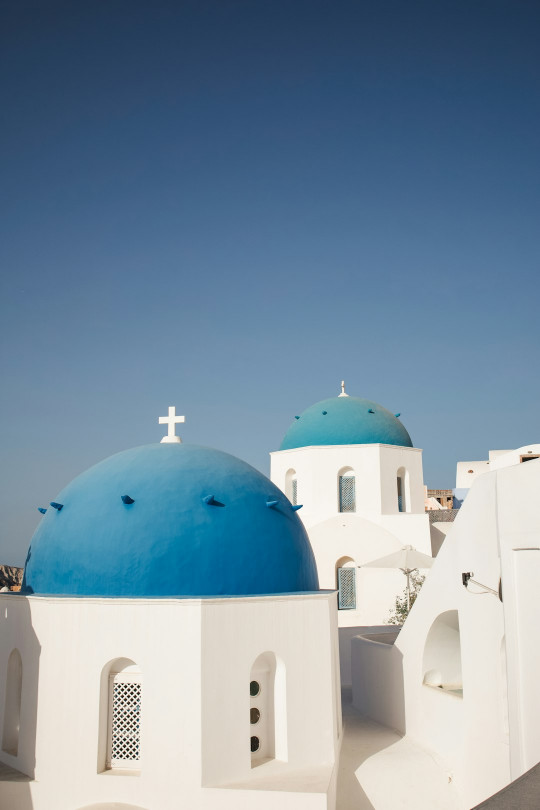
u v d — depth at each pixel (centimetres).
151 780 1108
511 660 894
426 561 2297
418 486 2745
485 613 1172
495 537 1145
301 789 1081
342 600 2539
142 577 1233
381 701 1673
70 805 1132
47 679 1191
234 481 1399
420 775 1316
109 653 1160
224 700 1132
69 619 1193
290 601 1231
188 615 1141
